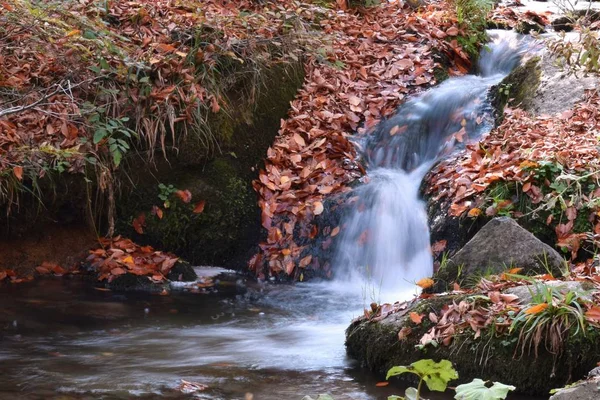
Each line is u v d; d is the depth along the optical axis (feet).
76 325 19.94
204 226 25.81
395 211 24.80
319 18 32.37
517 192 21.80
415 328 16.93
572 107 25.67
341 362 17.57
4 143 23.17
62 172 23.88
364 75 30.22
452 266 18.99
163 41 26.71
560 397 12.00
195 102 25.54
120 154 23.57
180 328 19.92
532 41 31.58
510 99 27.89
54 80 24.88
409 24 32.91
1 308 21.08
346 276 24.52
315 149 27.27
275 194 26.25
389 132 28.12
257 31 28.22
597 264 19.43
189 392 15.52
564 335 15.61
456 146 27.09
